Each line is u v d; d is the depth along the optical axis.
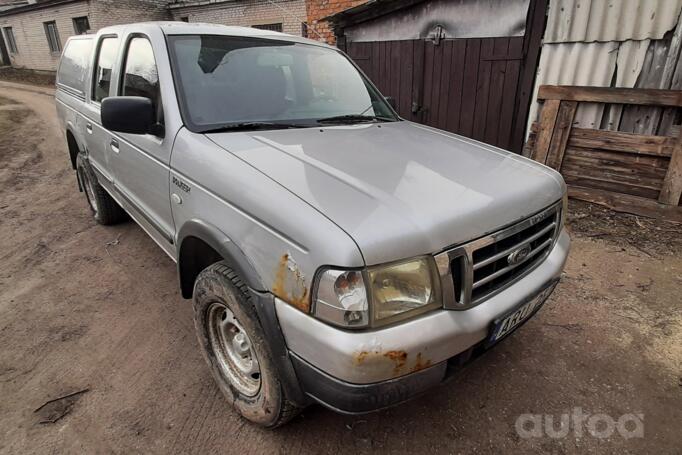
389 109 3.19
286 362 1.61
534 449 1.98
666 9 4.36
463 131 6.26
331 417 2.14
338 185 1.67
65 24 19.09
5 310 3.03
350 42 7.28
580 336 2.76
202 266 2.33
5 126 9.91
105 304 3.10
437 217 1.55
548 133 5.14
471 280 1.61
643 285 3.34
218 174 1.88
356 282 1.37
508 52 5.50
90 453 1.93
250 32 2.89
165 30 2.56
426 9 6.12
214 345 2.19
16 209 5.03
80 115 3.86
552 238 2.14
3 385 2.32
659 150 4.39
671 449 1.98
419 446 1.99
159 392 2.28
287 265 1.52
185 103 2.28
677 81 4.49
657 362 2.53
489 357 2.57
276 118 2.47
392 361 1.43
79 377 2.39
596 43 4.86
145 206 2.79
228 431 2.05
